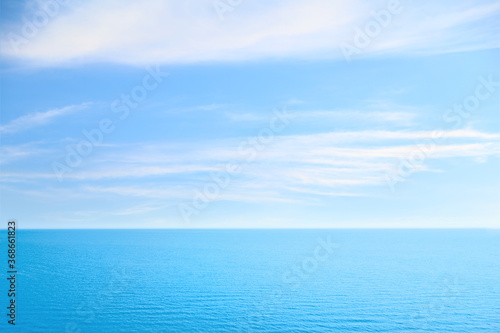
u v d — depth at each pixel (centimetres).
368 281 3503
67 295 2911
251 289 3161
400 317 2498
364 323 2384
